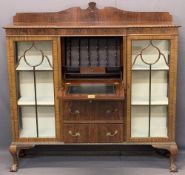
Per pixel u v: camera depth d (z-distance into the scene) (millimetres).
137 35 2219
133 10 2512
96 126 2289
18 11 2547
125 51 2248
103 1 2508
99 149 2734
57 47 2256
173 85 2299
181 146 2730
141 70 2320
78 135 2309
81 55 2434
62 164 2590
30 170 2506
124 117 2334
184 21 2525
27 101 2375
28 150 2727
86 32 2223
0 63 2637
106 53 2432
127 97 2311
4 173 2467
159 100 2355
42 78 2375
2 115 2721
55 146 2744
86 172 2475
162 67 2293
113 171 2482
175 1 2498
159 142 2383
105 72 2416
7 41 2258
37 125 2436
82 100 2223
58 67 2289
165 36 2221
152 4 2506
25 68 2322
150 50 2291
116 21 2453
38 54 2316
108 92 2223
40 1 2527
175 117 2500
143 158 2662
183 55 2582
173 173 2439
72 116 2275
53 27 2217
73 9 2443
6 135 2744
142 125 2416
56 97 2338
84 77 2465
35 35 2238
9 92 2434
